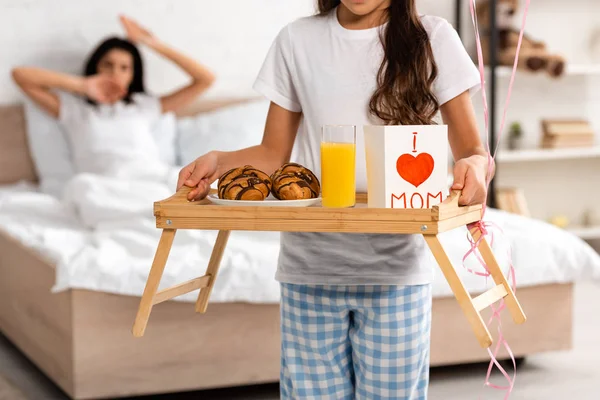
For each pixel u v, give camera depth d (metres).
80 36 3.40
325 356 1.34
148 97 3.32
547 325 2.43
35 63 3.36
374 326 1.30
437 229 1.01
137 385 2.08
